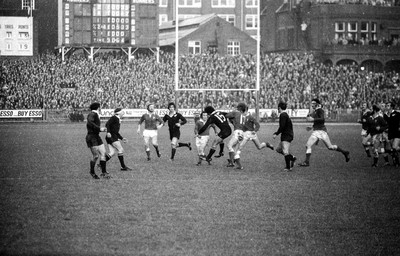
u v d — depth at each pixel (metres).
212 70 87.56
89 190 23.69
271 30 116.50
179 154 38.84
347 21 108.06
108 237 16.41
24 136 53.22
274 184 25.62
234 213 19.55
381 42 106.44
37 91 82.56
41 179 26.67
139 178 27.27
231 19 118.75
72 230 17.08
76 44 98.38
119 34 99.31
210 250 15.37
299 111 85.62
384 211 20.09
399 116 31.95
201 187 24.66
